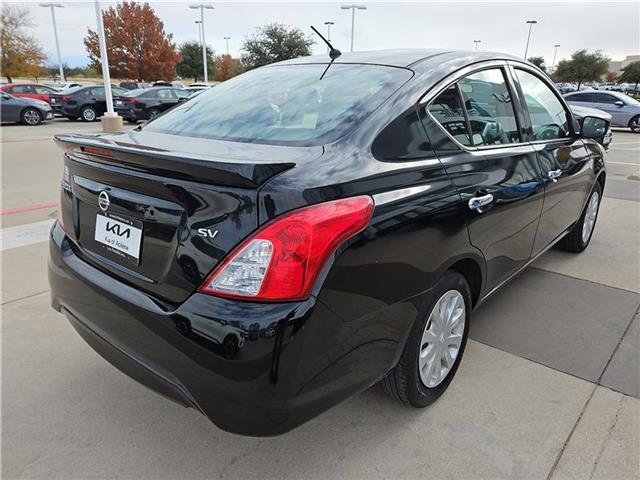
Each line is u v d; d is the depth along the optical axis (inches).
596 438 85.5
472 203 86.1
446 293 87.7
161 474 77.6
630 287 148.2
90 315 76.9
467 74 97.6
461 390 98.0
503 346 114.3
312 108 84.8
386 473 77.9
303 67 104.7
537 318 128.1
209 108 97.9
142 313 66.6
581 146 147.9
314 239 60.0
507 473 78.0
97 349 80.6
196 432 86.7
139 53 1598.2
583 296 141.5
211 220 61.5
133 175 68.6
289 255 59.1
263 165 60.3
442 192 80.0
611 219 227.6
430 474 77.8
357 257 64.6
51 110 698.2
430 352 87.8
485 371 104.5
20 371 102.9
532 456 81.4
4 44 1353.3
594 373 104.3
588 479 77.0
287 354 59.3
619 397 96.5
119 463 79.6
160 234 66.5
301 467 79.0
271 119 85.4
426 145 82.4
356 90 86.8
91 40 1571.1
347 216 63.2
